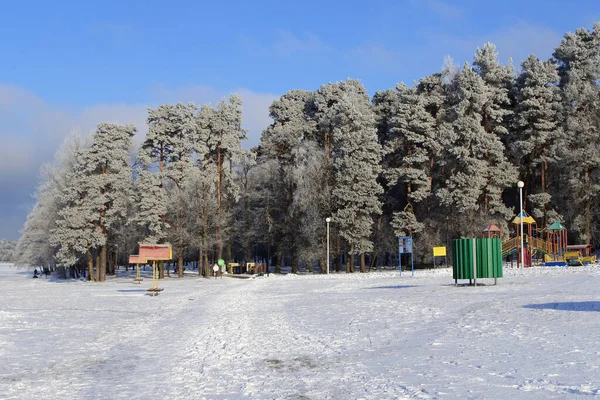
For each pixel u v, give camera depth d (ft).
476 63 229.04
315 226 219.20
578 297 71.20
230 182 239.09
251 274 237.25
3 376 41.47
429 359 39.22
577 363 34.06
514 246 168.86
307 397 30.58
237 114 244.63
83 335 65.41
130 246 269.64
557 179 209.67
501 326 51.83
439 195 206.08
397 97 240.73
